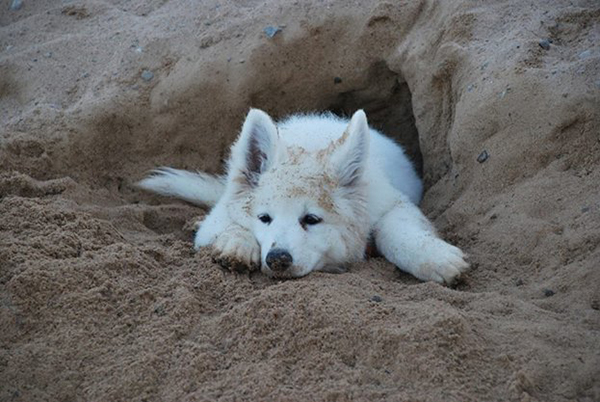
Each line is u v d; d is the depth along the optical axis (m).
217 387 2.21
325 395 2.17
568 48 2.69
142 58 2.95
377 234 2.56
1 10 3.20
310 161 2.51
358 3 2.93
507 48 2.70
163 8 3.08
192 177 2.83
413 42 2.86
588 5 2.77
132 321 2.32
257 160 2.55
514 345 2.23
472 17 2.80
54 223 2.52
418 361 2.20
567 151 2.54
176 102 2.91
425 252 2.46
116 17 3.09
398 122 3.02
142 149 2.91
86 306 2.33
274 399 2.18
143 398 2.21
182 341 2.28
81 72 2.96
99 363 2.26
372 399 2.17
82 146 2.84
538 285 2.37
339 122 2.76
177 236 2.70
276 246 2.43
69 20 3.12
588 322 2.27
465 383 2.19
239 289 2.39
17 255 2.40
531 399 2.16
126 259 2.42
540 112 2.58
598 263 2.34
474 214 2.59
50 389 2.23
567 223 2.44
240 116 2.93
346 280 2.40
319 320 2.27
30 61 2.99
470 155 2.66
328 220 2.48
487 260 2.47
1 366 2.25
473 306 2.32
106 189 2.85
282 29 2.92
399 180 2.74
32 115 2.85
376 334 2.24
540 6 2.79
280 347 2.25
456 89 2.76
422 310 2.27
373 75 2.94
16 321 2.31
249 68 2.90
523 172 2.58
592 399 2.16
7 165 2.75
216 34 2.95
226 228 2.52
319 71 2.93
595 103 2.54
